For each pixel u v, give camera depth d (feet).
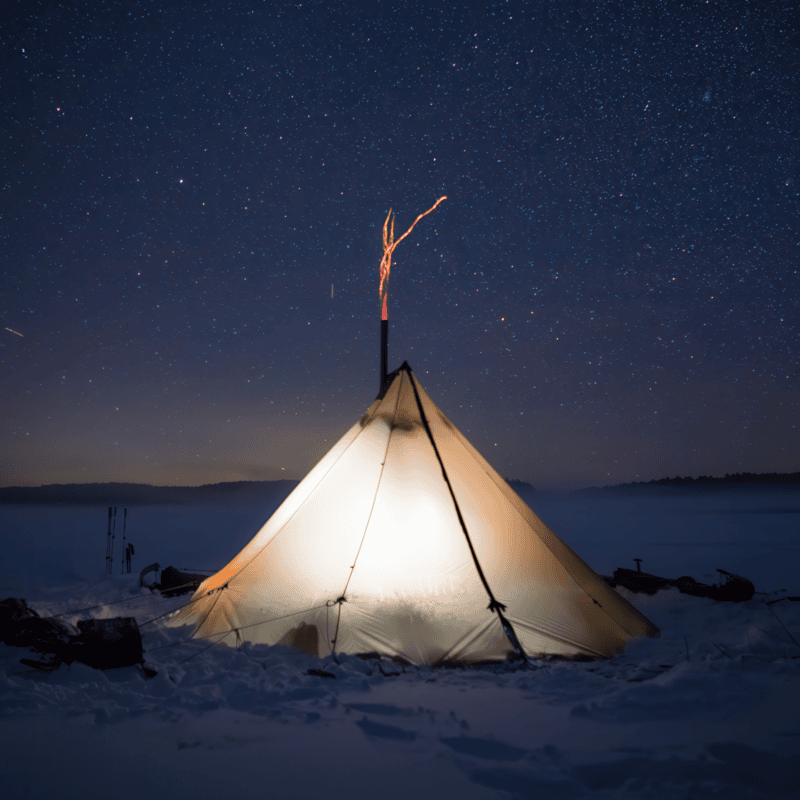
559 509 218.79
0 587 34.17
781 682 15.14
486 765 10.61
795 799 9.55
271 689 14.76
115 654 15.97
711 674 15.58
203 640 19.36
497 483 23.30
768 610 25.38
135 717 12.91
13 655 17.58
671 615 25.85
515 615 19.10
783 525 115.24
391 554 20.39
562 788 9.77
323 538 21.18
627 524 121.60
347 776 10.16
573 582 20.80
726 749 10.99
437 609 19.01
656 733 12.04
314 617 18.97
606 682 15.85
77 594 31.68
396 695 14.78
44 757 10.80
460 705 13.99
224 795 9.46
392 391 24.61
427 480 22.04
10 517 173.58
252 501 316.60
